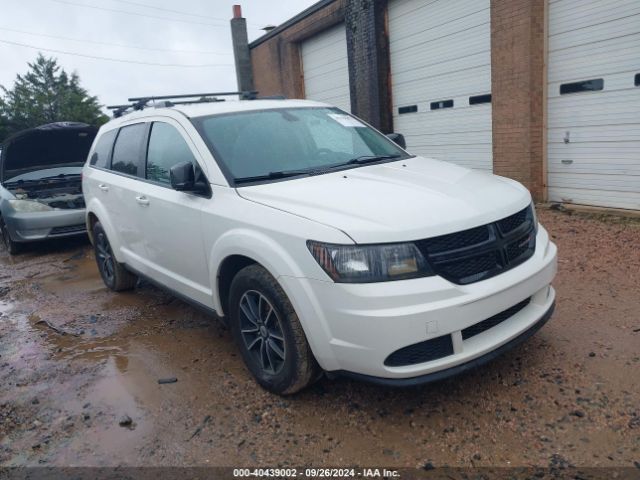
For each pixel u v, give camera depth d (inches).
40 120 2568.9
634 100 265.3
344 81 507.8
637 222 258.4
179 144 163.2
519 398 124.8
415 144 423.5
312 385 136.0
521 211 131.0
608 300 171.6
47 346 183.0
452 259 112.1
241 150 152.5
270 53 617.9
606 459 103.3
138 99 208.7
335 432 119.6
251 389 140.1
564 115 299.0
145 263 188.9
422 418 121.5
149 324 193.3
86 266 292.8
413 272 109.3
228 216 135.9
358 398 131.3
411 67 409.4
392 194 125.0
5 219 329.7
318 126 172.6
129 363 163.0
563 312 166.4
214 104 175.0
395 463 108.3
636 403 118.3
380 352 108.3
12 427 134.8
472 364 114.7
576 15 281.7
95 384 151.8
